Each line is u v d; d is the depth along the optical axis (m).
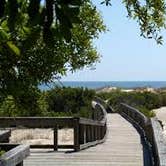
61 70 9.25
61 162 15.62
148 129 22.78
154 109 59.94
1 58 6.81
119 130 29.95
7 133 13.18
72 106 41.78
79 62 10.66
